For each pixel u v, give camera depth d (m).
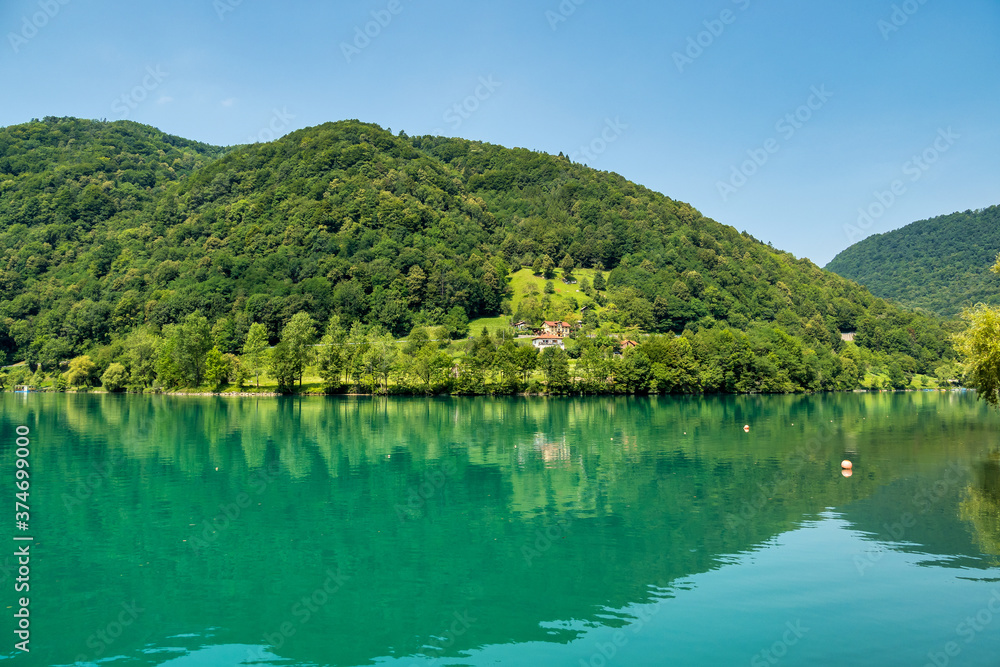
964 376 49.06
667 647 20.50
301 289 185.75
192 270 199.62
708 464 51.75
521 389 139.38
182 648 20.81
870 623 22.00
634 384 141.88
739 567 27.53
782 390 158.75
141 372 145.50
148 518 35.69
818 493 40.72
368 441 65.75
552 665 19.38
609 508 37.56
